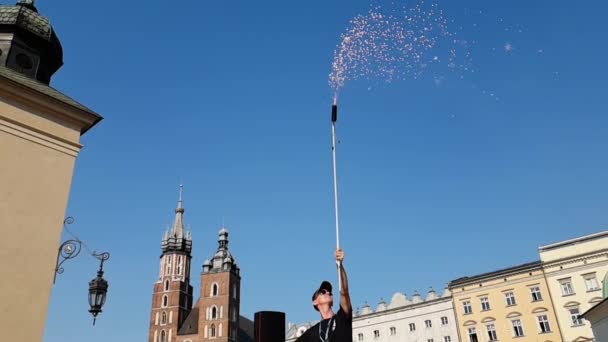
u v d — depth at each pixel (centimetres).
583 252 5009
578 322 4822
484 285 5544
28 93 1230
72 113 1314
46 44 1424
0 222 1094
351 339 459
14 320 1039
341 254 506
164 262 11844
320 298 501
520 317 5184
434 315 6238
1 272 1055
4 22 1358
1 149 1156
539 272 5212
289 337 8631
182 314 11219
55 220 1194
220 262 10838
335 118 602
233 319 10331
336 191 546
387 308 6838
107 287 1277
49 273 1132
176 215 12581
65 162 1273
